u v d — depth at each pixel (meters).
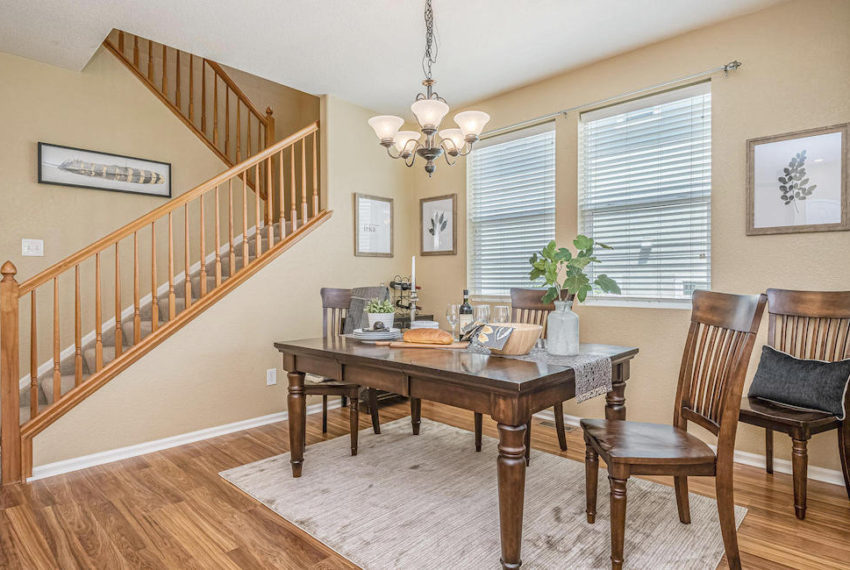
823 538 1.82
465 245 4.09
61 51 3.05
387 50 3.03
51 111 3.28
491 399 1.61
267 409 3.36
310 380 3.17
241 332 3.23
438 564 1.66
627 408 3.04
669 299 2.96
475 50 3.03
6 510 2.07
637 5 2.51
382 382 2.00
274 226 4.34
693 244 2.86
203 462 2.63
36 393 2.45
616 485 1.55
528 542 1.80
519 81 3.52
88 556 1.72
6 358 2.34
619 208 3.17
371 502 2.14
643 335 2.97
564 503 2.12
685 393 1.88
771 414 2.06
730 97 2.67
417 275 4.50
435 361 1.87
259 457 2.71
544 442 2.98
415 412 3.10
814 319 2.31
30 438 2.39
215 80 4.21
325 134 3.83
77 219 3.38
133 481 2.38
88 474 2.47
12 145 3.11
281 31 2.80
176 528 1.92
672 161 2.94
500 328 2.06
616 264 3.19
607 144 3.23
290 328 3.51
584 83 3.28
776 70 2.52
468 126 2.30
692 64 2.80
